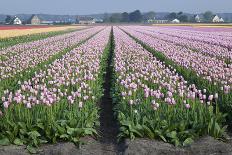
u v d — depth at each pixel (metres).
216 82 15.13
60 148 9.96
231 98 12.95
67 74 16.00
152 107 11.45
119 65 19.17
